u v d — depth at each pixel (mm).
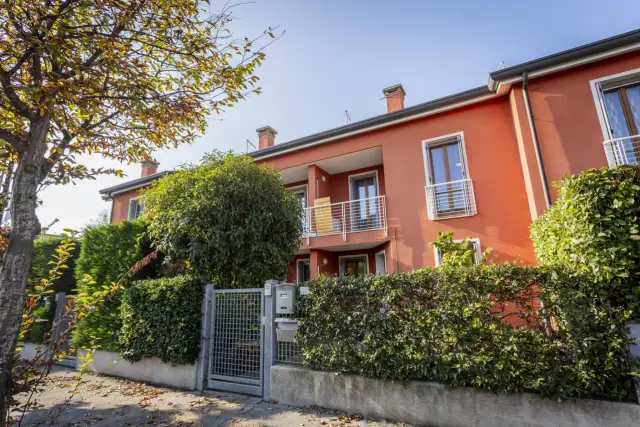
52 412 4223
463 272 3666
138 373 5746
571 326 3143
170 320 5316
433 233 8500
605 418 2980
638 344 3004
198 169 6523
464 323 3553
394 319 3873
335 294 4250
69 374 6160
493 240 7801
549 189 6895
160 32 3570
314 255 10516
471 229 8070
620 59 6844
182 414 4094
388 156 9500
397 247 8891
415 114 9109
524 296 3418
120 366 5996
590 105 6938
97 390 5145
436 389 3598
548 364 3191
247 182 6277
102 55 3344
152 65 3895
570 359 3158
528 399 3240
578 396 3092
